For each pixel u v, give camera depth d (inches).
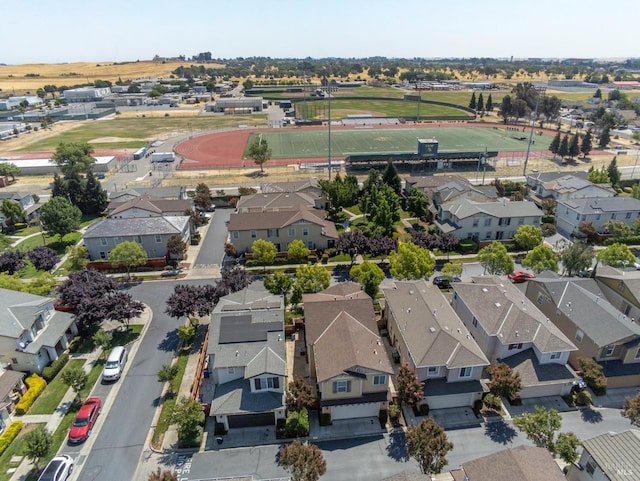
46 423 1515.7
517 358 1630.2
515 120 7770.7
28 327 1733.5
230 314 1710.1
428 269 2202.3
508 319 1702.8
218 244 2977.4
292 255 2504.9
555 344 1589.6
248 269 2613.2
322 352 1551.4
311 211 2999.5
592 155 5324.8
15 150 5757.9
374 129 7076.8
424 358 1526.8
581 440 1419.8
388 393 1519.4
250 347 1557.6
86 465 1350.9
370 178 3668.8
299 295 2066.9
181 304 1875.0
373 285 2060.8
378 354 1544.0
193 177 4537.4
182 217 2942.9
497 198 3321.9
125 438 1453.0
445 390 1514.5
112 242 2662.4
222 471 1328.7
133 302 1989.4
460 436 1454.2
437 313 1742.1
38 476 1314.0
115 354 1776.6
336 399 1483.8
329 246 2851.9
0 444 1397.6
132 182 4375.0
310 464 1179.9
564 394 1614.2
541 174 3885.3
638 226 2906.0
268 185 3577.8
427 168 4756.4
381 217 2864.2
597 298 1850.4
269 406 1441.9
